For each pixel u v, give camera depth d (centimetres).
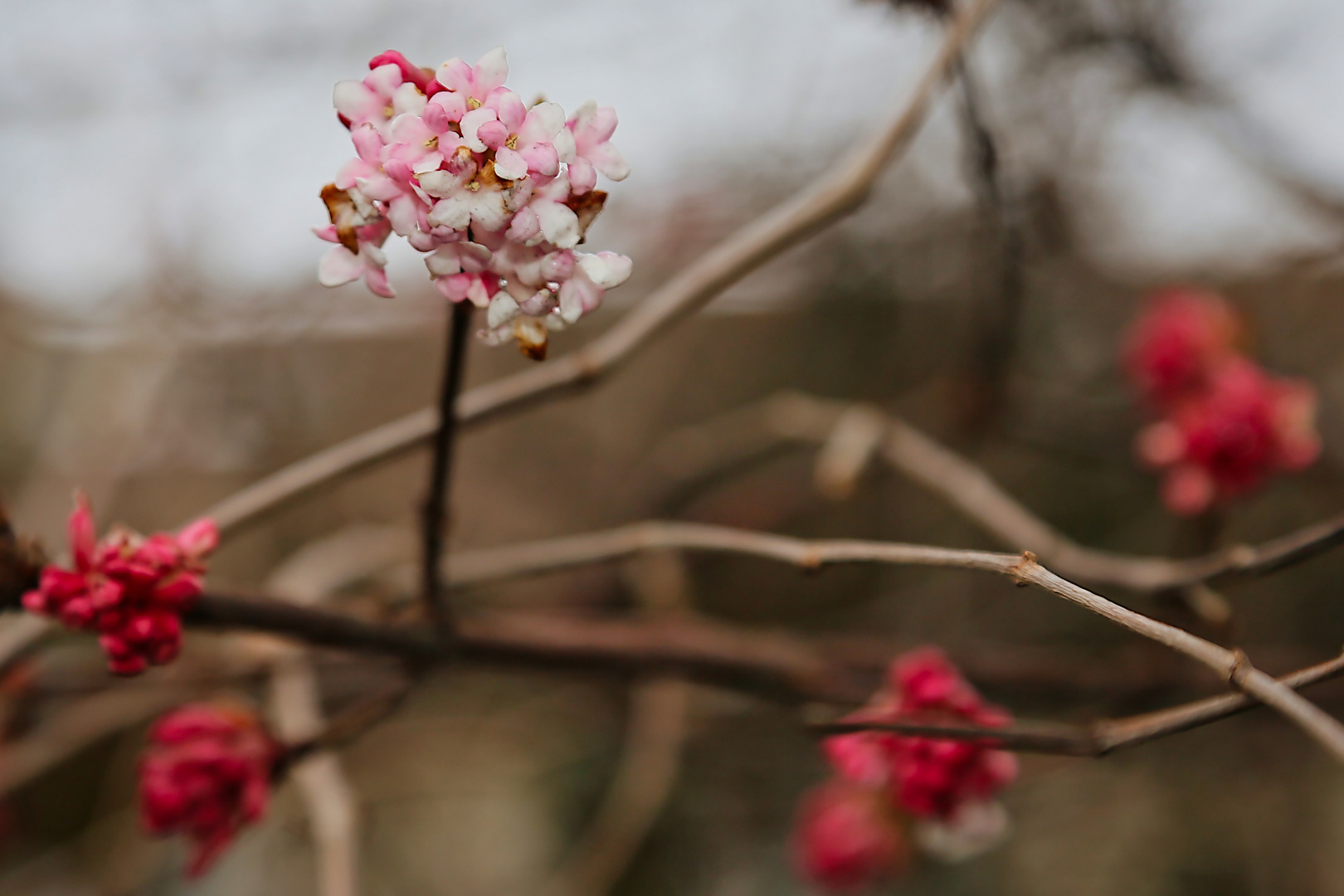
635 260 113
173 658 44
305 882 98
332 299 103
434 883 107
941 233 102
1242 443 59
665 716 69
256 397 108
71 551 44
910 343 114
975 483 63
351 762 107
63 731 71
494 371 128
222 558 114
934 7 52
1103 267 94
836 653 67
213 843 47
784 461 110
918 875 93
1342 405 83
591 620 68
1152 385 70
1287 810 92
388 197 40
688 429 125
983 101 60
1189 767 93
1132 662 68
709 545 49
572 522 121
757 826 104
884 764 49
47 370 107
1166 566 53
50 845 106
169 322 88
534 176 40
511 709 103
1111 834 97
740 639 62
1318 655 71
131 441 85
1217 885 93
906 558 44
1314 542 49
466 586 53
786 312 125
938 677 48
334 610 48
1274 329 94
